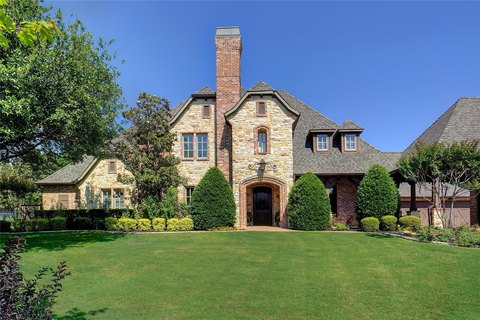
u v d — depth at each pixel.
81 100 14.03
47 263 12.02
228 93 24.05
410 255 12.49
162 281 9.77
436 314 7.38
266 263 11.80
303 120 26.98
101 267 11.41
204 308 7.69
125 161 20.91
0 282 4.33
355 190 23.95
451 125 20.03
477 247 13.82
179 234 18.69
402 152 24.73
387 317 7.23
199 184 21.25
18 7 13.66
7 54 12.75
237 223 21.84
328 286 9.26
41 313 4.52
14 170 30.16
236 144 22.25
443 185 16.86
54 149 17.98
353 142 24.97
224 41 24.28
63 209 25.98
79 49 15.38
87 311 7.51
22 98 12.02
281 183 21.91
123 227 20.62
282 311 7.52
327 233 18.38
